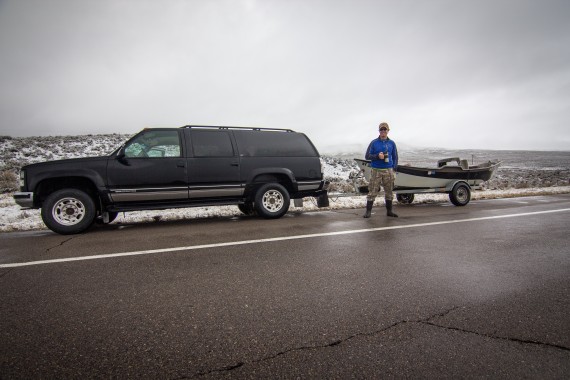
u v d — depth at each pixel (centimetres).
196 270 343
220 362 182
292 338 207
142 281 311
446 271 335
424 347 195
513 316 234
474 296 270
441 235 510
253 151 697
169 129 650
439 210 822
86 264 367
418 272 332
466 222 629
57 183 602
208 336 210
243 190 685
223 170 662
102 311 248
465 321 227
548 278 313
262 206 686
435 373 171
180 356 188
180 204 643
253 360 184
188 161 638
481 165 1081
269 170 700
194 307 254
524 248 429
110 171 588
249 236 509
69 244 473
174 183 628
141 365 180
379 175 689
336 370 174
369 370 174
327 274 327
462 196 926
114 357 188
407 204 983
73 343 203
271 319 232
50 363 182
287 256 393
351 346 197
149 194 614
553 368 174
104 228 616
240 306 254
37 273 338
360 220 662
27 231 604
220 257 391
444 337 206
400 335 209
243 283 304
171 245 455
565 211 769
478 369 174
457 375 169
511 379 165
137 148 620
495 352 189
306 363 180
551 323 223
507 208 841
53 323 229
